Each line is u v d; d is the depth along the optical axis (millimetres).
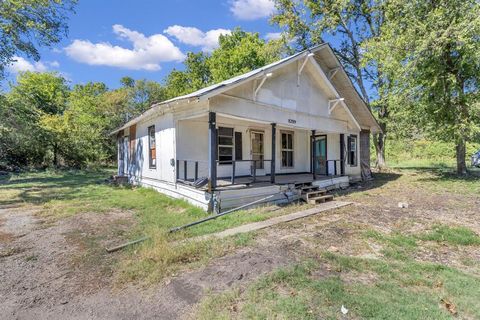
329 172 13836
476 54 10695
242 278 3467
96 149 24750
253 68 29125
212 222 6273
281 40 20953
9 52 12602
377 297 2992
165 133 9930
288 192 9219
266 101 8977
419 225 5992
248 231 5492
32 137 18453
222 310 2797
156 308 2951
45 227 6129
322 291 3107
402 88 13344
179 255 4203
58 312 2938
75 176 18234
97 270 3922
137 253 4441
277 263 3881
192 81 36562
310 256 4188
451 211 7328
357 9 18875
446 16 11219
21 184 13812
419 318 2609
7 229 5996
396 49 12859
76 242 5094
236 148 11156
